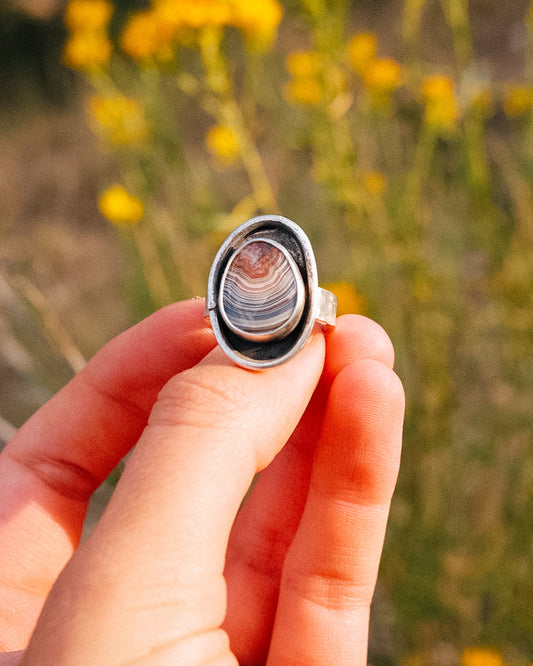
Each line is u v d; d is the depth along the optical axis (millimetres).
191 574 134
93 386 193
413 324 293
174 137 337
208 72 286
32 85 759
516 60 533
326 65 271
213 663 136
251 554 198
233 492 140
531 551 260
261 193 301
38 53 766
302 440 197
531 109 326
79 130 692
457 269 334
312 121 284
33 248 568
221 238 316
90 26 333
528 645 260
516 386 288
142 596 132
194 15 268
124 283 435
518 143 337
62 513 193
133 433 196
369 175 300
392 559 274
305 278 155
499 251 295
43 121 738
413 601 263
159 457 139
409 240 290
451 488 292
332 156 287
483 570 270
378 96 316
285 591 180
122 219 327
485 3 585
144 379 189
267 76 349
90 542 135
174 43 293
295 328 154
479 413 310
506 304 290
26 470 194
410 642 272
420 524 271
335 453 173
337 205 298
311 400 188
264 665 195
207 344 186
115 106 333
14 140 717
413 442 282
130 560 133
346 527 174
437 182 349
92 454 195
